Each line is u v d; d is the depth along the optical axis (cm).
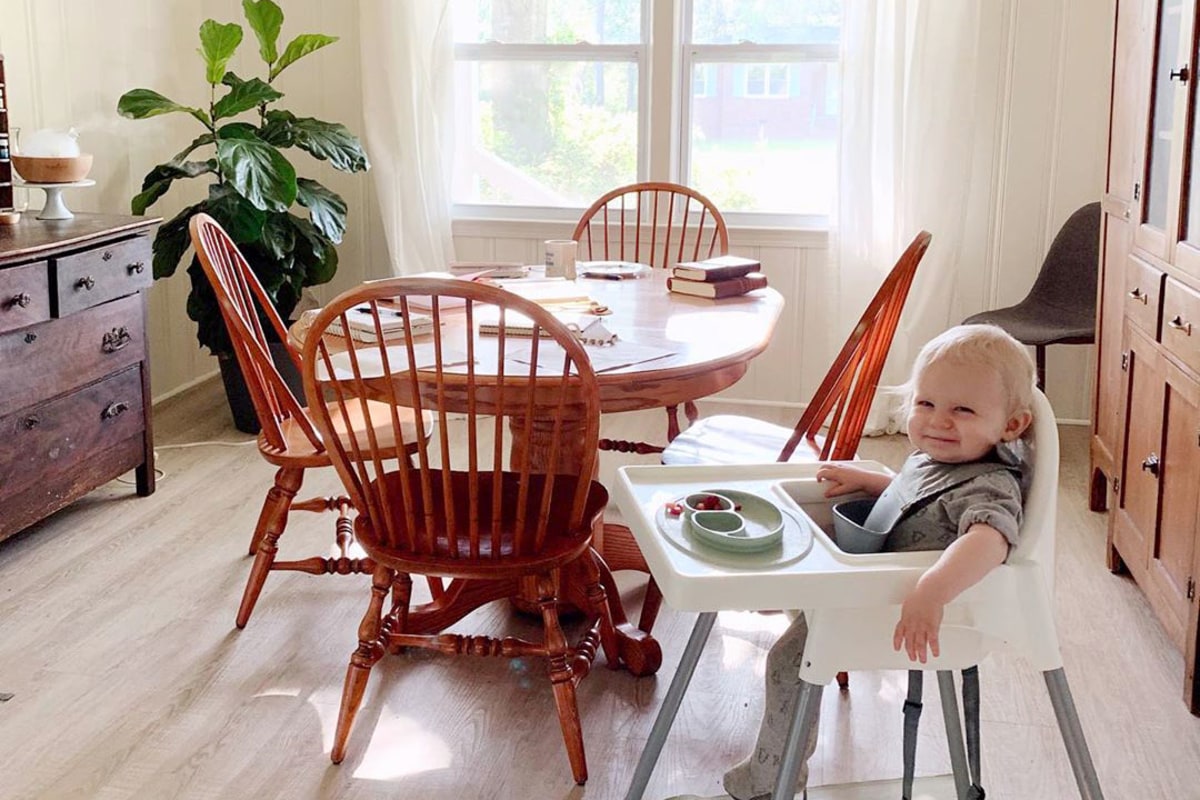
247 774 218
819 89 444
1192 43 250
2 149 331
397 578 241
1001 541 150
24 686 247
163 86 450
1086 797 161
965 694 178
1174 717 238
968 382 161
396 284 197
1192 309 243
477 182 478
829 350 442
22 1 368
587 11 454
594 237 468
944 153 418
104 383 333
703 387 237
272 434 269
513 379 215
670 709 181
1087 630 276
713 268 304
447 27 445
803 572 149
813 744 192
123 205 429
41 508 310
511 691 249
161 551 319
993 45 420
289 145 409
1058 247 411
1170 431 259
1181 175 255
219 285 255
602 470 391
